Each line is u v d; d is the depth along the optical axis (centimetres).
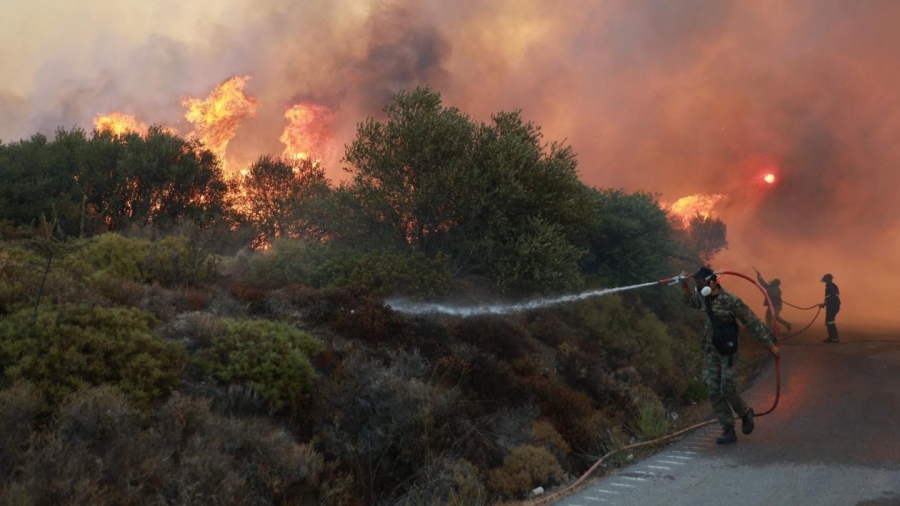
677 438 771
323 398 636
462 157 1052
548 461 678
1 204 960
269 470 514
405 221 1066
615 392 916
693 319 1449
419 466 631
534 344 959
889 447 651
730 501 521
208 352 626
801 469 591
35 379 502
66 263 748
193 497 453
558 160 1096
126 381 533
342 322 784
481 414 724
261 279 906
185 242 935
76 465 422
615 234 1349
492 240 1033
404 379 709
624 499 558
